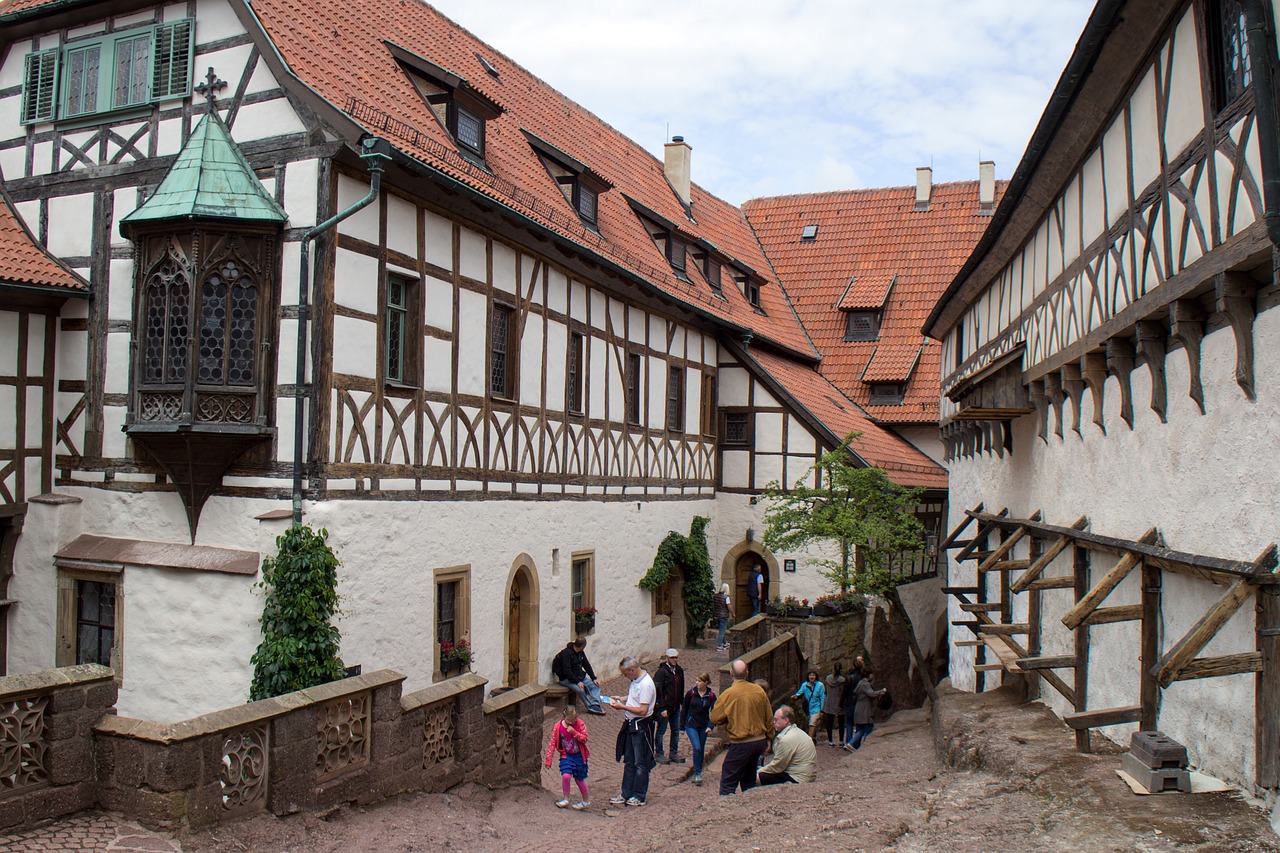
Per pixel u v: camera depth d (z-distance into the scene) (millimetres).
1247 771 6566
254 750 7754
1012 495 13547
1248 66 6270
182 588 12000
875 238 30594
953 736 10367
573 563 17234
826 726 16766
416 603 13125
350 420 12070
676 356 21234
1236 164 6383
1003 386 12719
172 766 7102
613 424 18531
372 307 12438
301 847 7578
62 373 13055
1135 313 8148
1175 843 5875
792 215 32031
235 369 11852
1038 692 11836
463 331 14086
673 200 25938
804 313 29359
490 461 14703
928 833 6812
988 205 30250
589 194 18766
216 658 11797
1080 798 6953
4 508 12547
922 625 23609
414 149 12836
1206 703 7145
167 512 12297
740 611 23391
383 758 8984
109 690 7445
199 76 12547
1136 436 8594
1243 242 6145
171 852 6895
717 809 8508
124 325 12688
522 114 19469
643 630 19656
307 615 11344
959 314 18375
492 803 10031
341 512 11852
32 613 12812
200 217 11609
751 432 23188
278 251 11938
